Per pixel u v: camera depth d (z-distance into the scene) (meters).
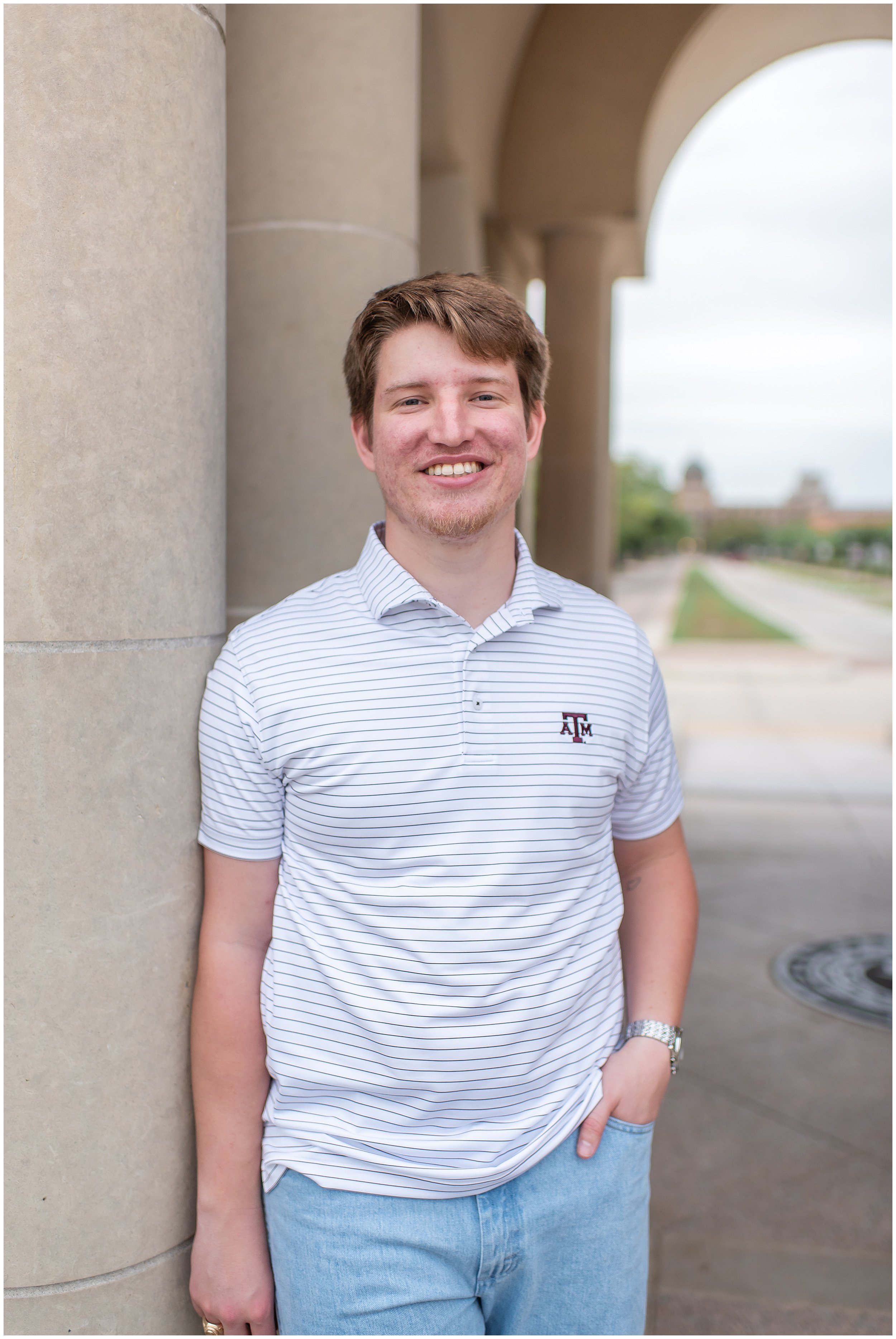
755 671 18.17
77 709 1.35
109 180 1.33
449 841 1.40
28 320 1.30
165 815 1.46
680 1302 2.66
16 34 1.28
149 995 1.45
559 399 8.38
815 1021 4.33
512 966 1.42
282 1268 1.47
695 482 119.69
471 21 5.66
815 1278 2.75
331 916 1.42
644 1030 1.64
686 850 1.80
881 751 10.46
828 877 6.30
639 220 7.60
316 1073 1.43
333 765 1.39
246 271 2.32
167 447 1.43
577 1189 1.49
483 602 1.49
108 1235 1.43
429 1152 1.41
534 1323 1.52
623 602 42.69
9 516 1.31
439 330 1.39
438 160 6.12
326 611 1.48
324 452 2.32
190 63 1.43
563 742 1.46
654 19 7.06
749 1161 3.31
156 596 1.42
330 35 2.30
